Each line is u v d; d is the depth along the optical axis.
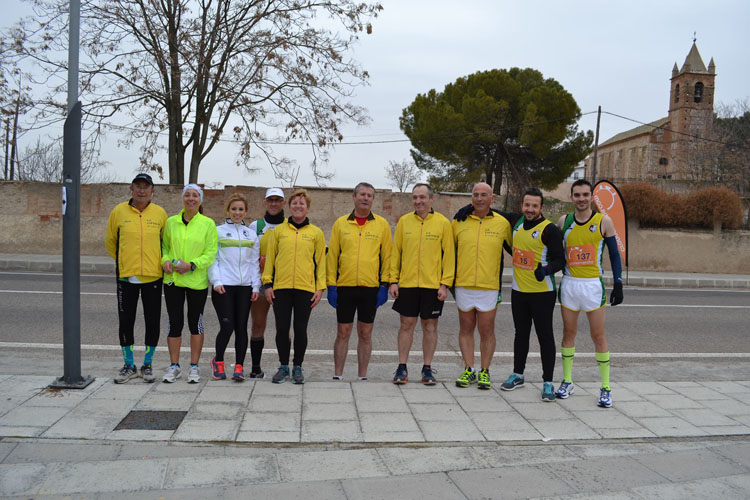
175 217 5.29
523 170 31.91
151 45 17.86
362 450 4.00
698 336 8.73
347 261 5.39
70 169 4.80
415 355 7.11
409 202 17.89
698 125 59.09
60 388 4.91
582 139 31.03
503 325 9.16
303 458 3.83
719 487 3.57
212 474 3.56
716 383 5.84
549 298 5.20
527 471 3.75
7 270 14.57
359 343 5.62
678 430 4.51
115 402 4.66
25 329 7.70
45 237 17.27
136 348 6.94
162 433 4.10
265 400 4.87
